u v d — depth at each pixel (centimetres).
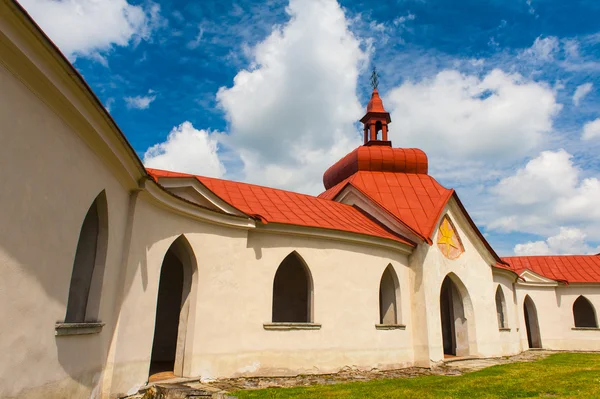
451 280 2372
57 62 696
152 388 1045
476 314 2355
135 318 1143
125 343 1098
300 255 1702
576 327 3428
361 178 2638
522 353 2959
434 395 1260
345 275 1800
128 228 1116
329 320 1716
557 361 2352
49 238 745
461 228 2400
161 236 1264
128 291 1105
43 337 734
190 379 1324
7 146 635
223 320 1450
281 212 1778
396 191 2511
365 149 2777
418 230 2148
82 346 891
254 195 1911
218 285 1453
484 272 2498
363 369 1762
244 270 1547
